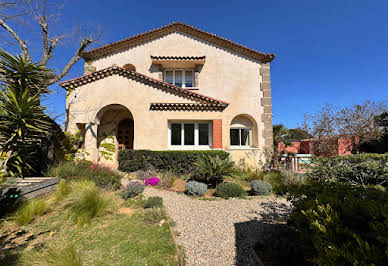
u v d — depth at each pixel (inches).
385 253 49.1
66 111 432.5
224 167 295.6
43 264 105.0
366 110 577.0
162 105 437.7
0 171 186.1
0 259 111.7
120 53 546.0
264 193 266.7
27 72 247.6
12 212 177.8
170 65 550.6
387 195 86.7
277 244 118.1
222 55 555.8
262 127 532.4
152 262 113.3
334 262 57.1
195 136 463.8
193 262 120.3
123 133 532.1
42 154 292.4
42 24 442.3
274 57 545.3
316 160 229.0
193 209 208.2
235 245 138.4
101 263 112.7
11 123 213.3
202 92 539.5
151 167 393.1
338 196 98.1
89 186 207.5
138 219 175.9
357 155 211.5
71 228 156.9
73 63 490.3
